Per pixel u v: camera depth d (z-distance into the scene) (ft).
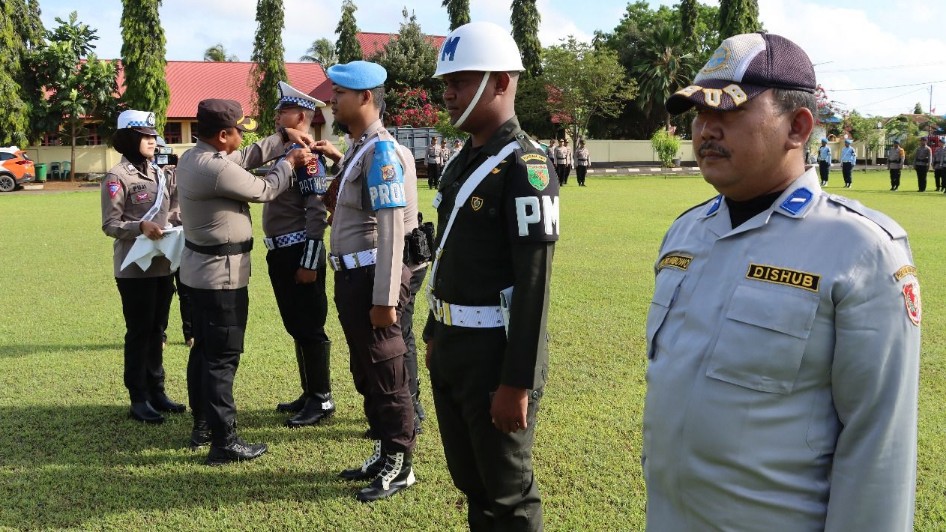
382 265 10.59
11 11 88.48
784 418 4.95
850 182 78.54
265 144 13.70
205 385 12.48
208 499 11.20
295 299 14.14
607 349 18.45
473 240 7.86
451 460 8.69
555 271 28.78
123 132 14.76
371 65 11.70
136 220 14.64
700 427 5.20
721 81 5.18
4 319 22.29
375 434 11.87
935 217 46.52
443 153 79.46
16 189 83.71
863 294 4.74
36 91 92.94
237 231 12.53
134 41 92.22
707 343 5.24
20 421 14.25
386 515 10.71
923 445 12.44
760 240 5.20
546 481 11.55
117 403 15.37
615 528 10.19
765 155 5.14
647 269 29.22
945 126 138.21
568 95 119.14
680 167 125.90
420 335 20.27
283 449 13.08
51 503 11.00
